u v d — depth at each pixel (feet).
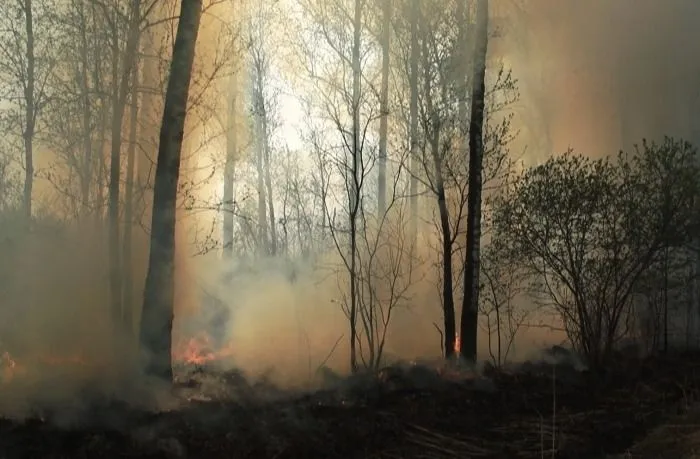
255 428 24.76
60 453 21.70
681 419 28.02
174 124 30.48
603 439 26.55
